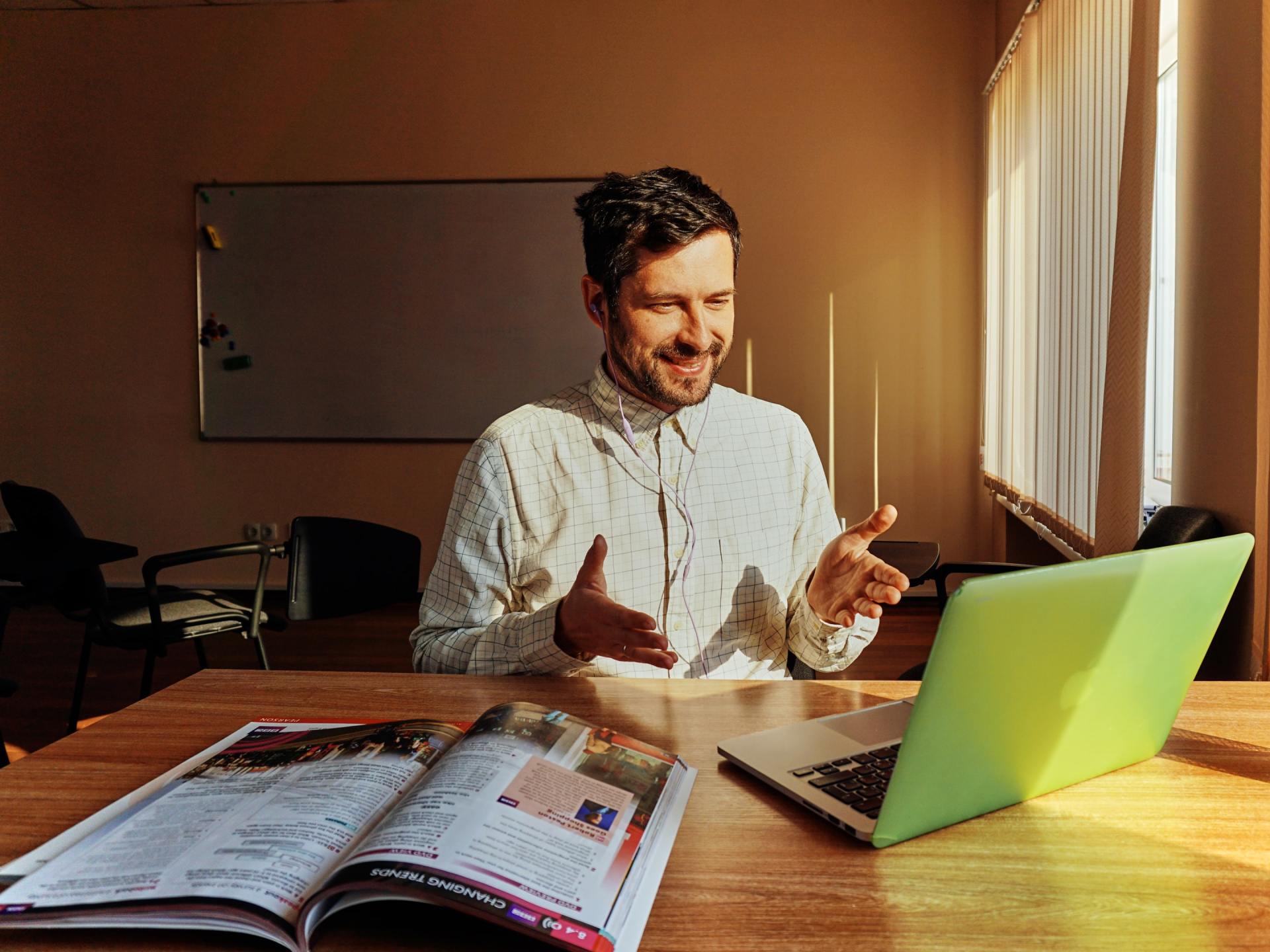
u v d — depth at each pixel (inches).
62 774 30.3
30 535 111.4
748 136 173.6
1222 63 65.6
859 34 170.6
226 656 144.9
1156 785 29.2
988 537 169.8
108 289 186.4
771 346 176.1
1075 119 103.0
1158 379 126.3
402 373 181.9
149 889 21.8
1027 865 24.3
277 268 182.5
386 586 94.9
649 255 41.6
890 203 172.2
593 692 38.6
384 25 178.2
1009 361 141.9
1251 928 21.4
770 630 50.0
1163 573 26.8
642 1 173.6
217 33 181.2
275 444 185.5
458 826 23.0
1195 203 70.9
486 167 178.2
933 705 23.5
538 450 47.6
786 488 51.4
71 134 185.2
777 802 28.1
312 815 25.0
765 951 20.6
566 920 20.5
